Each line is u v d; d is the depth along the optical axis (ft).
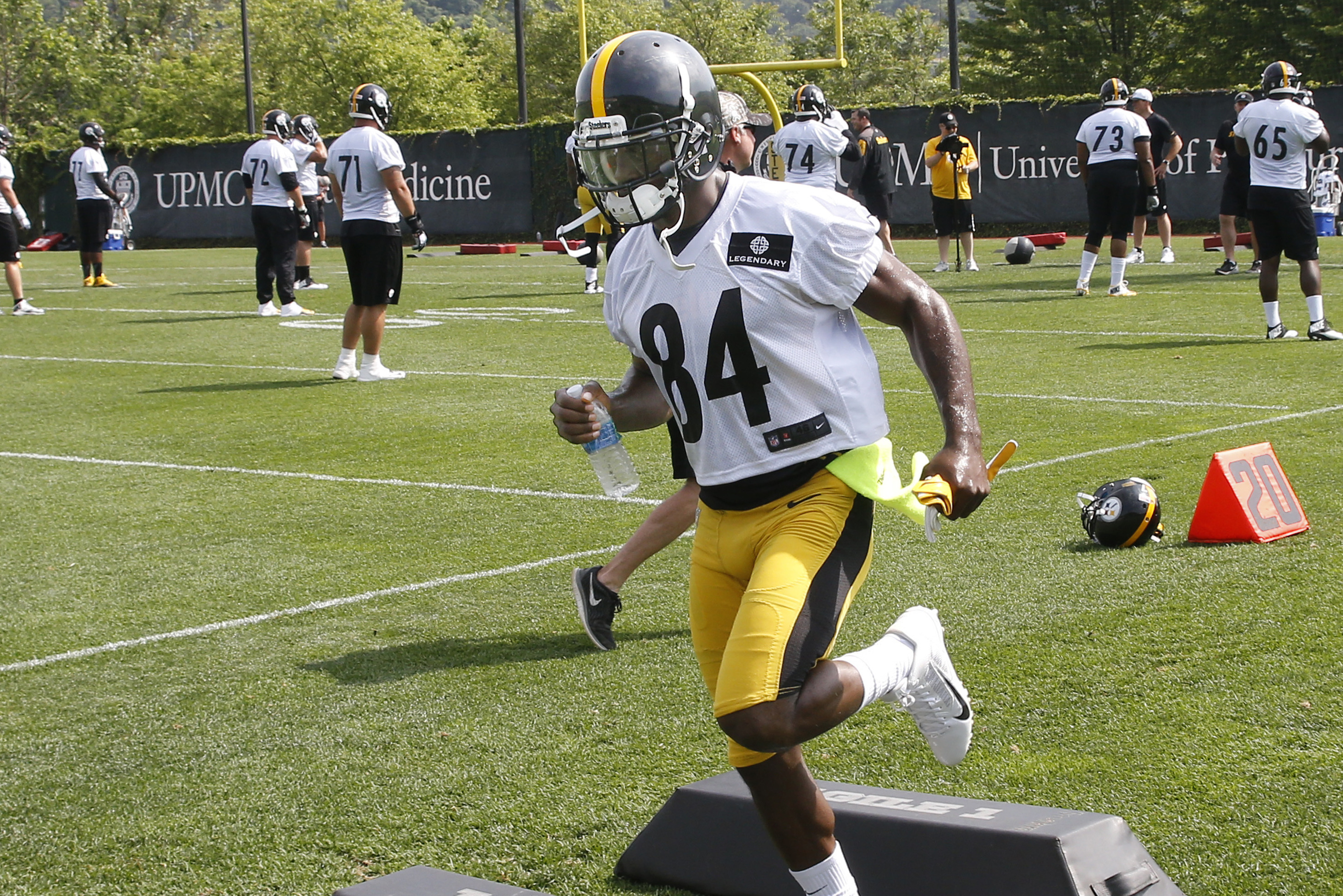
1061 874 29.32
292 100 648.38
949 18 418.51
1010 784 38.47
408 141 368.27
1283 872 32.68
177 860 36.60
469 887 32.55
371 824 38.22
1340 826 34.83
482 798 39.50
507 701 47.11
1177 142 219.00
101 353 149.48
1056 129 309.01
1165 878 30.71
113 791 41.09
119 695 49.06
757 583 28.50
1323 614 51.24
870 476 29.76
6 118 602.03
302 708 47.24
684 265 30.14
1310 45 509.76
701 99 30.07
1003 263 238.48
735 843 33.40
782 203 29.99
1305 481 72.08
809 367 29.73
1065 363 118.21
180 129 650.02
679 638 53.11
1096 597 54.75
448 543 68.90
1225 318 145.38
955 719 32.14
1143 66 592.19
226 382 126.93
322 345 153.79
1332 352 117.91
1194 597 54.13
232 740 44.62
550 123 355.36
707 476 30.94
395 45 635.25
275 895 34.45
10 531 73.46
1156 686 45.16
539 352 142.82
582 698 47.06
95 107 624.59
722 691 27.68
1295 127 121.49
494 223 365.20
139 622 57.52
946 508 27.50
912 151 322.75
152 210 391.24
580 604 51.19
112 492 82.58
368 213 122.01
